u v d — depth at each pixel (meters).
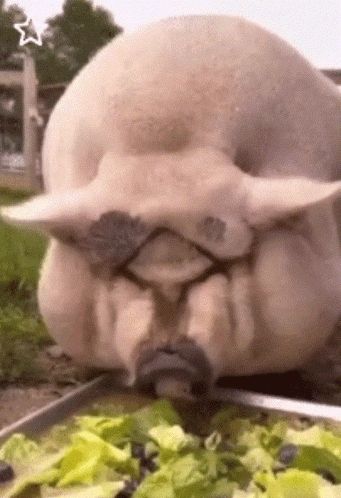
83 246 1.90
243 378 2.18
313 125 2.20
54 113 2.41
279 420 1.86
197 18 2.22
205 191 1.82
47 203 1.90
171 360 1.78
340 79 4.01
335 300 2.10
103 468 1.61
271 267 1.90
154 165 1.87
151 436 1.67
